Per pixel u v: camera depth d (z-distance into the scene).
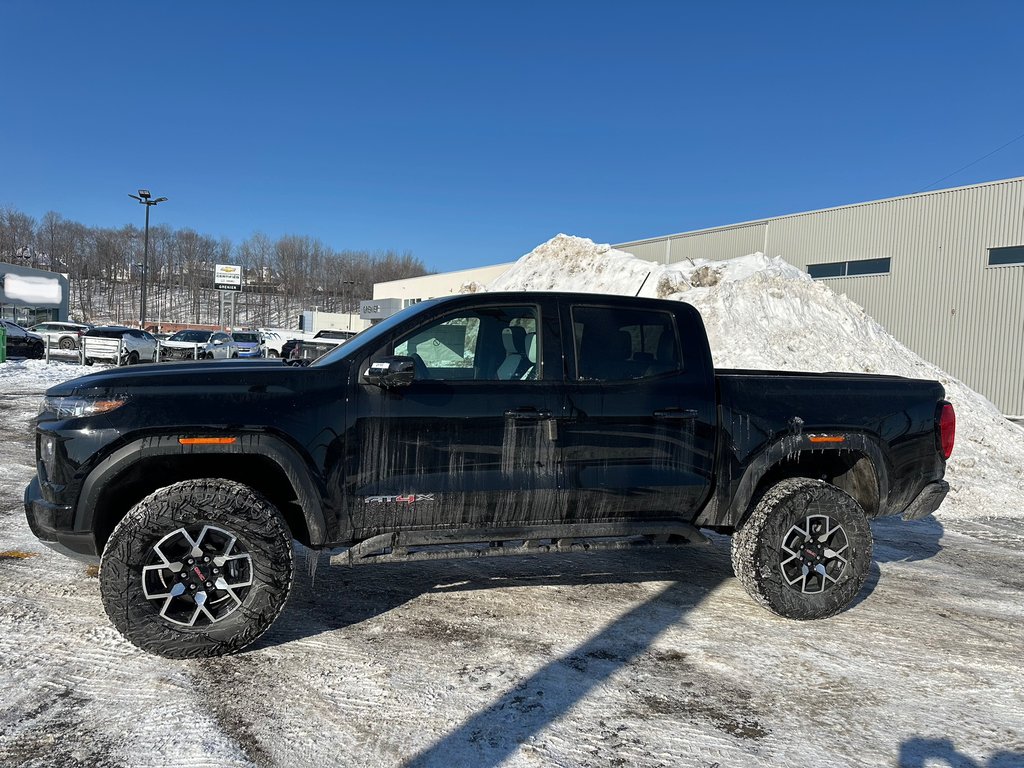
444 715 2.93
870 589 4.82
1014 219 20.72
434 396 3.62
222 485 3.33
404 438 3.57
